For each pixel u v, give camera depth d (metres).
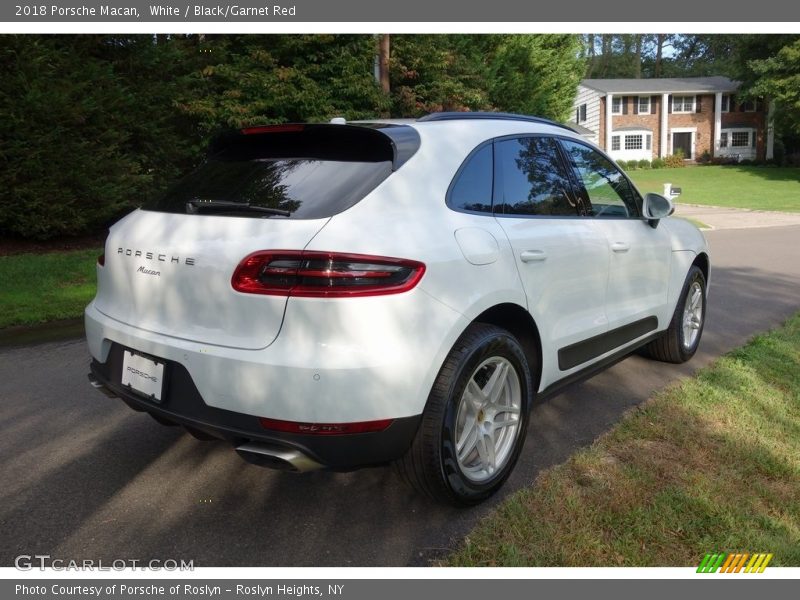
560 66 27.88
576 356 3.83
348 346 2.56
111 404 4.55
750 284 9.38
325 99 13.98
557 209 3.78
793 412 4.20
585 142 4.32
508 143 3.58
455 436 2.92
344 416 2.56
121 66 12.20
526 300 3.30
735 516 2.97
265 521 3.06
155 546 2.87
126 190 11.86
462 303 2.88
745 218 20.98
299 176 2.99
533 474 3.48
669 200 4.57
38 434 4.03
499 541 2.83
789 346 5.72
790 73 37.56
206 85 13.27
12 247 10.95
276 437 2.60
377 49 14.69
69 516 3.09
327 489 3.36
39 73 10.41
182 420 2.82
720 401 4.36
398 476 3.00
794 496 3.16
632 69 84.00
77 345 6.12
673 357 5.33
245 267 2.64
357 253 2.58
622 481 3.29
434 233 2.87
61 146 10.67
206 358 2.69
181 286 2.85
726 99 53.78
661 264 4.82
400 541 2.90
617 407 4.43
